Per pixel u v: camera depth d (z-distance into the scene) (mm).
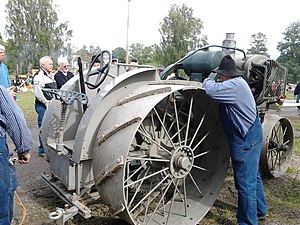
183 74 4840
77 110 3750
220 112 3291
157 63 38344
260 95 4715
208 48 4438
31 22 47375
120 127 2713
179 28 37500
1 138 2445
